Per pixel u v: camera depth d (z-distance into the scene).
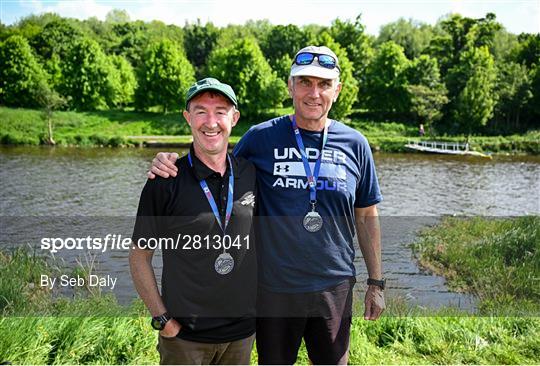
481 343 4.52
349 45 73.44
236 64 58.69
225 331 2.88
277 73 68.81
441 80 64.62
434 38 74.81
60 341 4.21
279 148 3.14
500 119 57.25
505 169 32.91
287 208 3.06
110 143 42.97
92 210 17.53
